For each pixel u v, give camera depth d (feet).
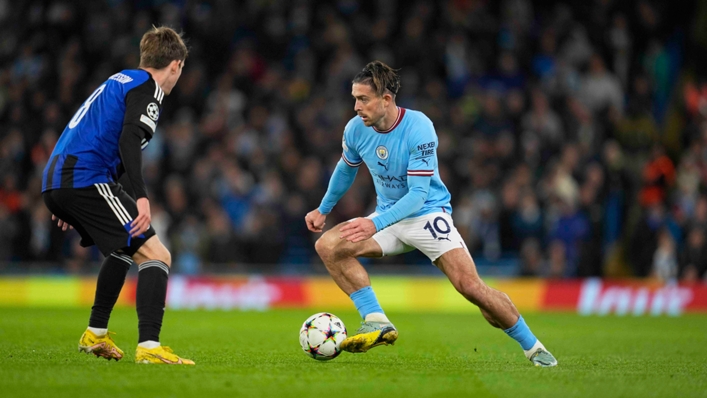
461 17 226.38
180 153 191.01
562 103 208.54
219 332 111.34
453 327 125.90
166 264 66.13
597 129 206.08
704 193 196.95
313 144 198.08
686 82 235.20
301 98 213.66
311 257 184.44
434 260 71.87
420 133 70.28
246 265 178.81
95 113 65.21
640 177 203.82
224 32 222.07
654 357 82.43
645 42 236.22
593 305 175.32
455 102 214.07
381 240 73.05
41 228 179.63
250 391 52.08
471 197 186.80
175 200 181.68
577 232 177.58
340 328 72.08
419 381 58.08
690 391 55.62
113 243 64.28
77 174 64.28
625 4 236.22
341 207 183.11
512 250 183.62
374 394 51.88
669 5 242.78
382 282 178.09
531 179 191.62
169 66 67.77
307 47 223.51
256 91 212.02
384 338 69.97
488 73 222.89
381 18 225.56
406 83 212.02
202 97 208.64
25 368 61.62
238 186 187.11
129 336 99.45
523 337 70.44
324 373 61.77
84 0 224.12
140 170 62.34
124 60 211.61
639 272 182.29
